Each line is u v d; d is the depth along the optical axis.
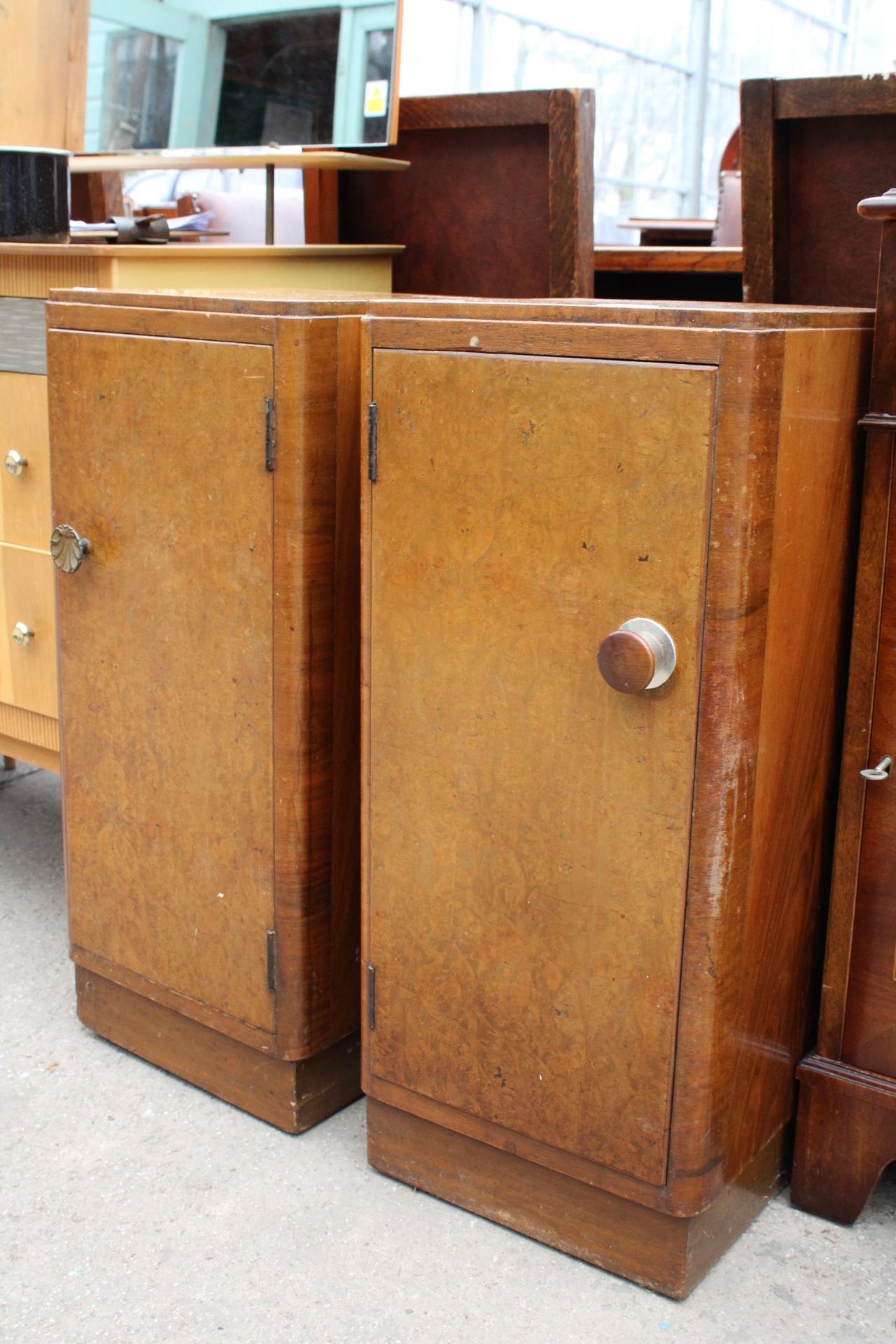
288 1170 1.71
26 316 2.11
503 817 1.48
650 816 1.37
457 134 2.40
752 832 1.40
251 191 4.31
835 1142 1.60
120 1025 1.98
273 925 1.70
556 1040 1.48
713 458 1.26
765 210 2.05
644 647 1.29
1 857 2.72
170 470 1.69
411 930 1.59
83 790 1.92
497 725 1.46
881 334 1.42
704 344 1.25
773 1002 1.54
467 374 1.41
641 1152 1.44
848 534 1.51
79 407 1.78
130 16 2.66
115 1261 1.53
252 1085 1.81
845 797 1.52
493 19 5.93
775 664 1.39
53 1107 1.84
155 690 1.77
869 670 1.48
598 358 1.33
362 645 1.56
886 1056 1.56
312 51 2.39
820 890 1.63
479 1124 1.58
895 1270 1.54
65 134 2.64
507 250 2.40
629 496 1.32
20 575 2.23
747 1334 1.43
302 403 1.55
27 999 2.15
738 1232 1.59
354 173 2.57
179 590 1.71
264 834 1.68
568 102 2.19
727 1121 1.46
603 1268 1.53
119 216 2.77
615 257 2.53
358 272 2.38
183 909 1.81
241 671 1.66
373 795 1.59
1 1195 1.64
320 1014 1.75
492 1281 1.51
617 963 1.42
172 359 1.65
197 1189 1.67
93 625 1.84
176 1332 1.42
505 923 1.50
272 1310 1.45
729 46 7.92
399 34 2.25
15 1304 1.46
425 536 1.48
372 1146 1.71
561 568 1.38
